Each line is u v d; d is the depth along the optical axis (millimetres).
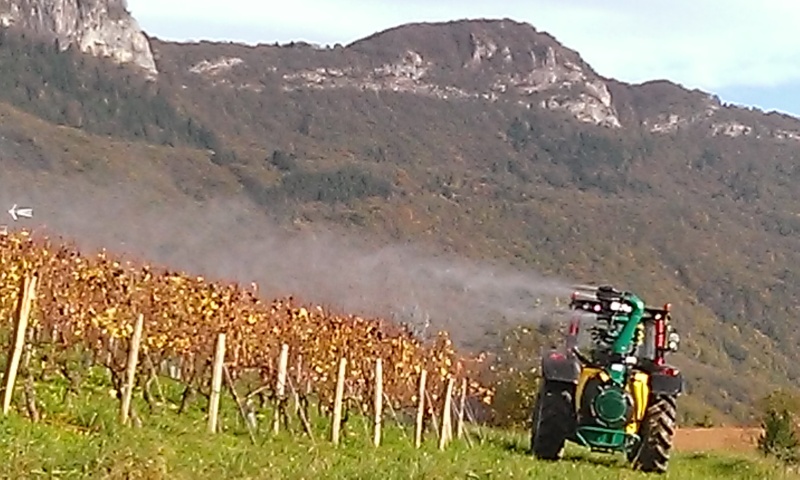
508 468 16219
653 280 106250
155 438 15656
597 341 20484
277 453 16297
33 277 16953
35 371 20094
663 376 20000
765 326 103375
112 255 33594
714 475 22562
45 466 12164
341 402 20969
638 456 20016
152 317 21656
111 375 21203
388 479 13664
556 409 20078
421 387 22938
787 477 24484
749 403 70500
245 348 23375
